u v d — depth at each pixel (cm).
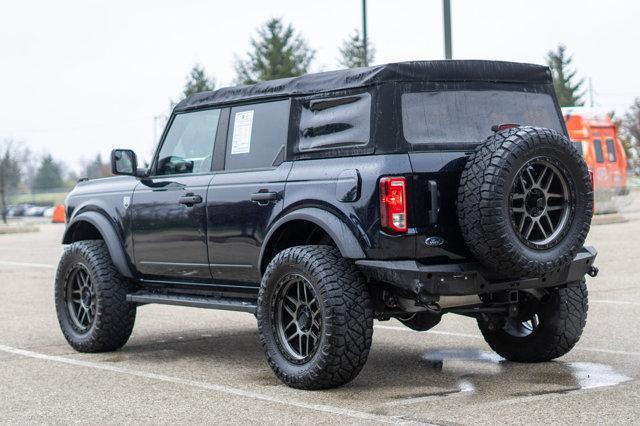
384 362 746
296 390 641
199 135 771
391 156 612
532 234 609
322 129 664
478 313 702
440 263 611
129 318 826
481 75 658
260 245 689
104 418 572
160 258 785
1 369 754
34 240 2853
